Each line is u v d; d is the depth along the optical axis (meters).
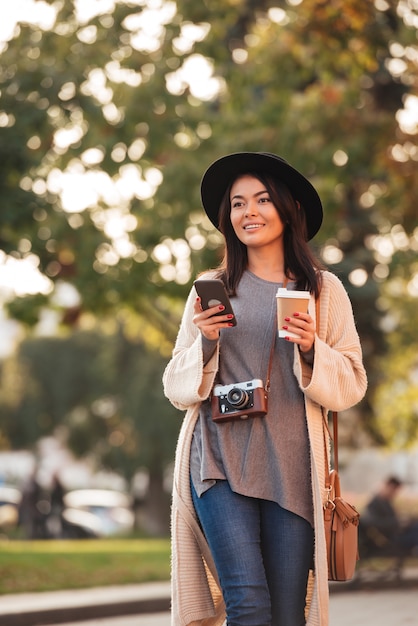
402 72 18.00
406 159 19.66
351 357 4.82
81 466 69.19
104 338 47.47
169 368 4.86
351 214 22.67
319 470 4.64
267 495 4.63
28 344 48.28
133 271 21.14
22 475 63.34
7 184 14.90
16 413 48.56
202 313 4.64
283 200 4.84
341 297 4.89
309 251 4.89
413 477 34.59
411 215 19.89
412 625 10.91
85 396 47.50
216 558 4.65
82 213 20.84
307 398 4.68
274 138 20.25
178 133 20.38
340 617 11.86
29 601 11.98
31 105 16.19
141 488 45.03
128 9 18.88
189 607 4.77
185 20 19.52
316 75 22.00
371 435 25.36
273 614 4.69
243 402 4.62
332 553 4.70
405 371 27.28
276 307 4.78
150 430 39.38
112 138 19.50
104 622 11.62
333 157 20.03
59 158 19.66
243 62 20.94
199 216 21.36
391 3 16.80
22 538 33.25
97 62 18.22
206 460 4.68
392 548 16.97
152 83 19.48
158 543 25.75
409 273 23.03
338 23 16.77
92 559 15.73
